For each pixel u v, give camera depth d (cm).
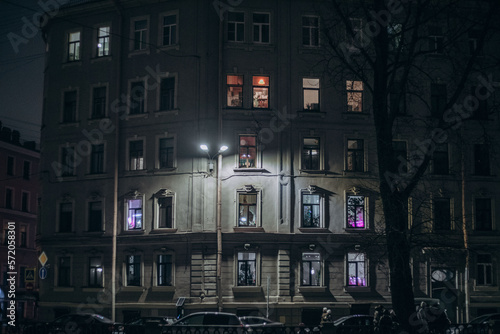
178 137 3997
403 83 2264
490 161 4134
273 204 3903
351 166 4009
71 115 4331
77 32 4388
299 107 3994
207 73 3988
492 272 4050
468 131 4059
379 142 2253
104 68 4241
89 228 4166
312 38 4059
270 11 4059
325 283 3875
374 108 2286
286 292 3838
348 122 4019
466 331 2323
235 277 3825
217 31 4025
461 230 4003
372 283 3912
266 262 3859
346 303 3859
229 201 3891
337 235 3909
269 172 3922
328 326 2241
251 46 4012
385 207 2212
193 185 3906
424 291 3925
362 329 2267
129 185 4084
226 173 3909
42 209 4306
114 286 3988
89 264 4134
